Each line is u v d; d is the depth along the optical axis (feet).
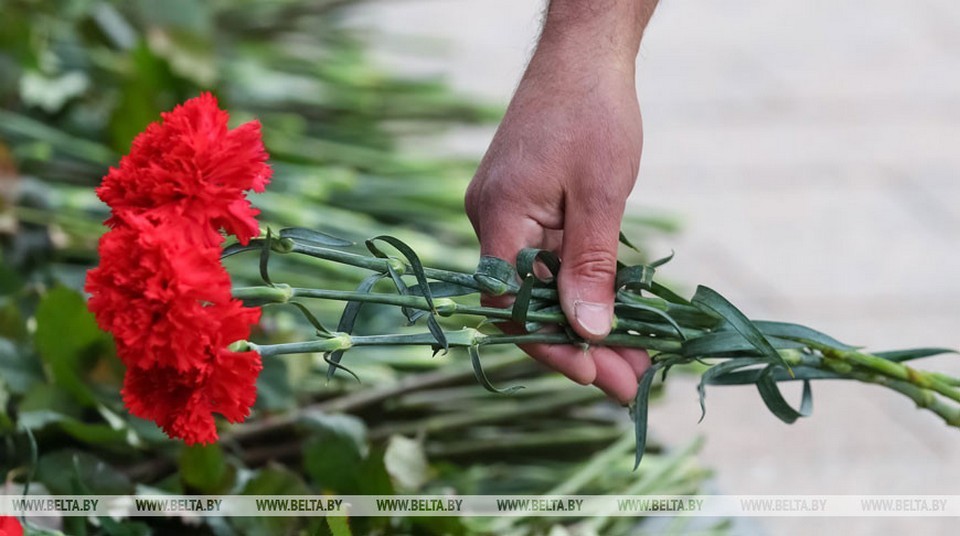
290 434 6.03
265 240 5.03
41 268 6.50
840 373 5.41
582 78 5.30
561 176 5.28
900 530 6.20
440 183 7.40
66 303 5.78
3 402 5.79
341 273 6.57
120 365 5.86
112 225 4.98
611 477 6.07
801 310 7.33
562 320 5.28
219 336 4.89
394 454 5.76
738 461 6.48
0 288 6.15
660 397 6.49
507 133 5.33
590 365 5.32
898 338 7.04
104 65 7.79
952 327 7.14
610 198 5.26
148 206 4.94
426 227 7.32
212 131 4.96
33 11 7.91
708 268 7.80
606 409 6.37
